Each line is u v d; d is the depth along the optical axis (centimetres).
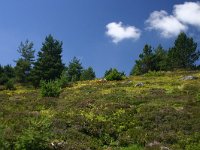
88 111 2883
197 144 2150
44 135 1917
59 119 2480
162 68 8612
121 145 2220
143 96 3588
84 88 4719
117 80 5875
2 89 6172
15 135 1934
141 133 2331
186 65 8412
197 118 2606
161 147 2075
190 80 5175
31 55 9269
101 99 3522
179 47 8462
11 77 9512
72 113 2828
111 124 2477
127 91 4147
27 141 1836
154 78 6009
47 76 8025
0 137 1861
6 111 2708
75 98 3744
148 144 2144
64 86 5266
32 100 3572
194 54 8431
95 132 2334
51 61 8188
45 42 8394
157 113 2712
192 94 3728
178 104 3108
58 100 3603
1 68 9525
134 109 2861
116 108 2945
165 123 2534
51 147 1922
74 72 9438
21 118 2470
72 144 2025
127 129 2467
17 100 3578
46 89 3950
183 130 2389
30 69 8844
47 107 3247
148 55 8812
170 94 3741
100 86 4822
